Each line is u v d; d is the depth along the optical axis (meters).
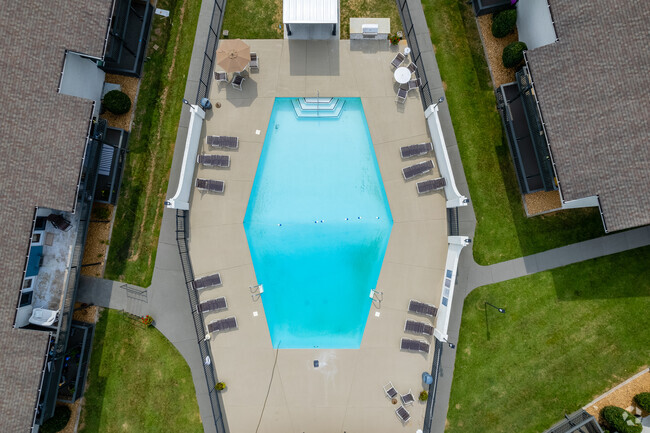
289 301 24.39
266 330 23.95
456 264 21.98
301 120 24.48
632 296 24.19
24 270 20.28
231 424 23.95
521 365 24.30
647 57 18.95
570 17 19.70
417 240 23.84
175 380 24.33
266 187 24.30
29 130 20.05
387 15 24.59
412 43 24.44
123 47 23.59
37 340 20.77
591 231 24.33
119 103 23.20
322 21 21.78
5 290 20.19
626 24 19.11
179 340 24.38
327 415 24.03
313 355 24.06
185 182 22.83
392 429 23.97
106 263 24.39
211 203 23.86
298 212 24.22
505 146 24.41
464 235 24.33
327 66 24.20
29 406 20.53
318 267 24.34
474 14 24.69
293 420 24.03
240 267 23.88
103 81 24.02
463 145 24.55
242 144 23.97
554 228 24.31
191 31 24.70
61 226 22.36
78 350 23.81
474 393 24.27
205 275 23.70
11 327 20.45
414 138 23.98
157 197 24.42
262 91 24.12
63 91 20.88
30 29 19.84
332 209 24.27
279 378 23.98
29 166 20.14
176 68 24.64
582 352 24.27
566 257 24.34
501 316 24.31
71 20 20.28
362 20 23.70
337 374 24.02
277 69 24.19
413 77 23.70
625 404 23.94
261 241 24.20
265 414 23.95
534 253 24.38
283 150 24.42
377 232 24.20
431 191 23.83
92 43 20.58
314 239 24.27
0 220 19.98
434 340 23.83
